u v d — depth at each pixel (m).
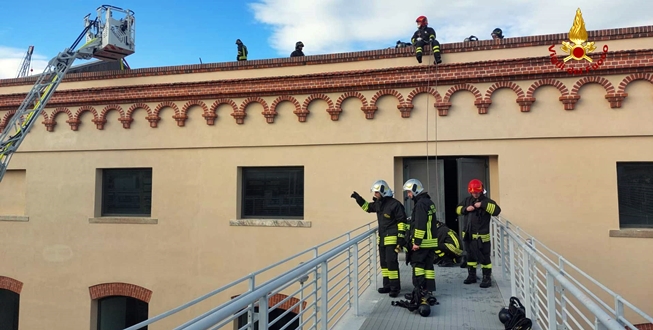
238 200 10.70
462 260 9.34
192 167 10.95
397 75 9.81
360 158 10.09
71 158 11.65
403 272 8.80
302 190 10.57
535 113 9.25
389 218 7.00
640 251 8.53
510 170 9.33
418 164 10.34
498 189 9.62
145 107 11.22
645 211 8.78
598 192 8.87
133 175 11.52
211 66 10.89
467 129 9.57
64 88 11.75
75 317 11.07
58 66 11.20
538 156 9.22
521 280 6.45
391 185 9.87
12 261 11.70
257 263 10.33
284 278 4.01
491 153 9.45
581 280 8.74
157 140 11.17
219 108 10.91
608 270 8.66
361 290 8.05
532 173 9.22
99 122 11.45
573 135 9.02
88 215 11.34
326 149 10.29
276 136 10.54
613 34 8.84
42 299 11.34
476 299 6.90
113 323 11.29
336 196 10.12
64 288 11.24
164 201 10.99
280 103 10.58
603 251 8.72
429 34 9.82
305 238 10.17
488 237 7.59
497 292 7.28
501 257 8.18
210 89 10.77
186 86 10.90
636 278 8.49
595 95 8.98
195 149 10.98
